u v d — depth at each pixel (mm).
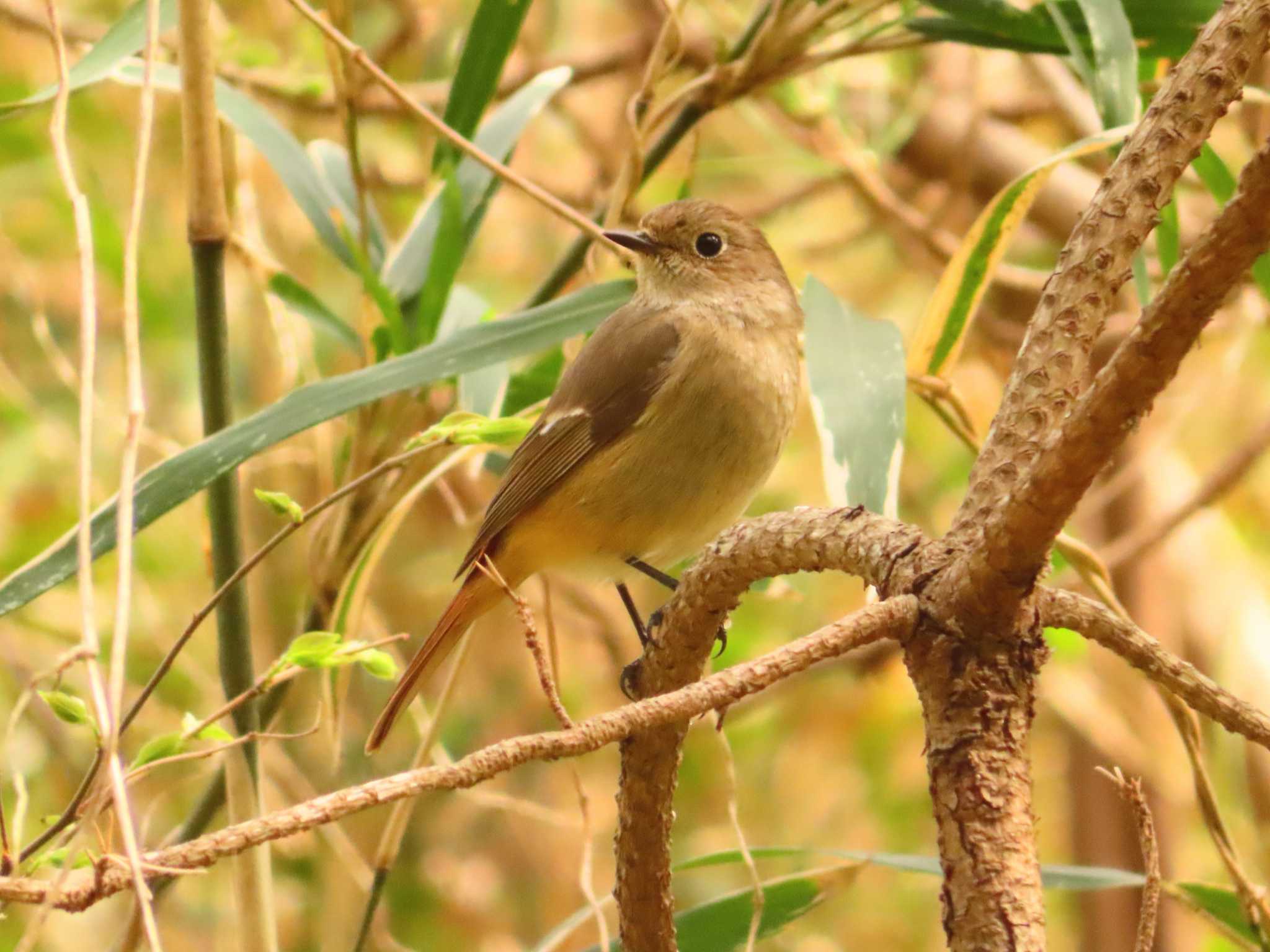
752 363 7172
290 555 9719
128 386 4082
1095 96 6043
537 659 3523
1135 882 6188
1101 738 10070
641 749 4734
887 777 11836
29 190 10664
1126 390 3348
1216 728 10258
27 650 9938
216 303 5945
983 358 11219
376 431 7289
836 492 5316
